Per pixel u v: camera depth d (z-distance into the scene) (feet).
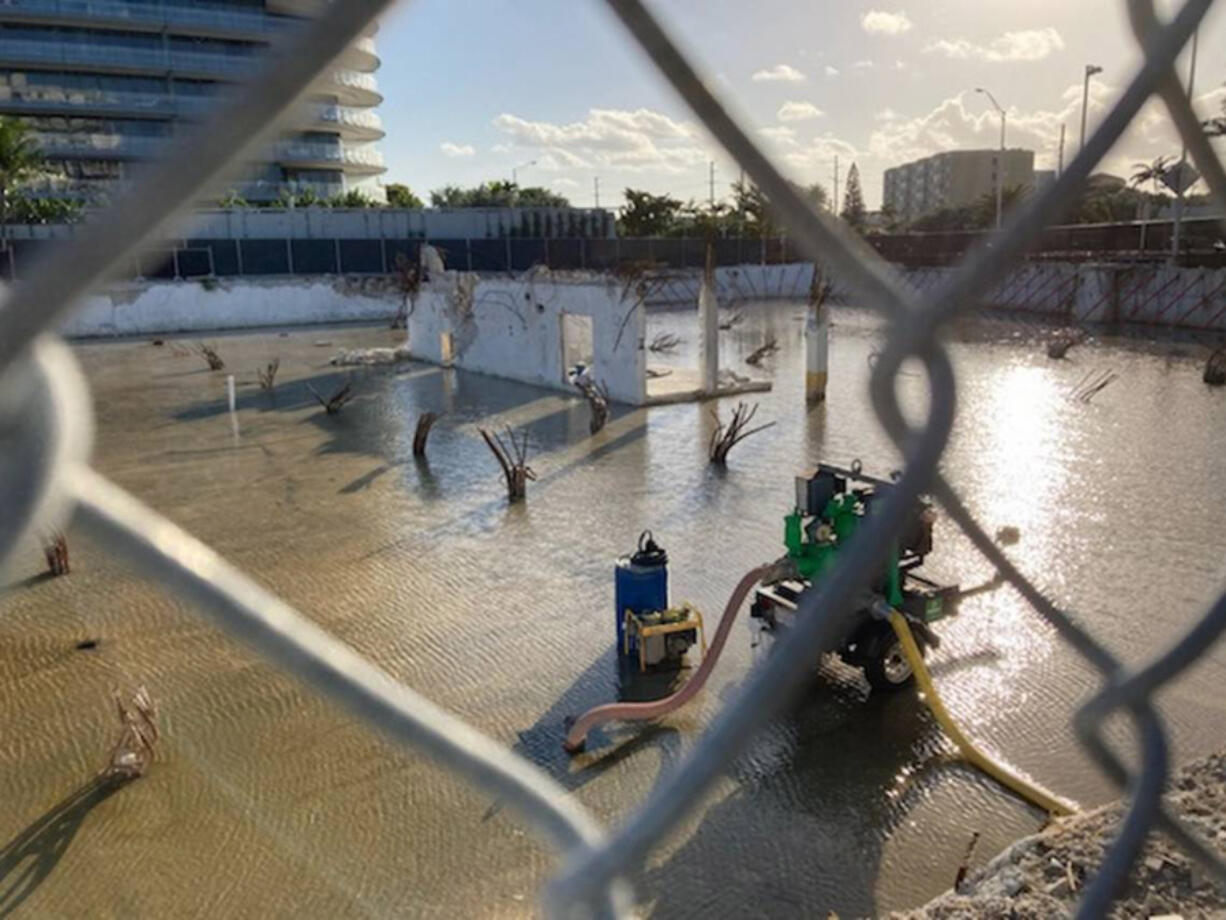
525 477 51.85
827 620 4.35
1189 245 143.84
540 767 24.95
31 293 2.41
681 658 30.71
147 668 30.86
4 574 2.53
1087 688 28.35
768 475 54.80
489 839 21.74
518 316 91.71
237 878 20.57
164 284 149.48
